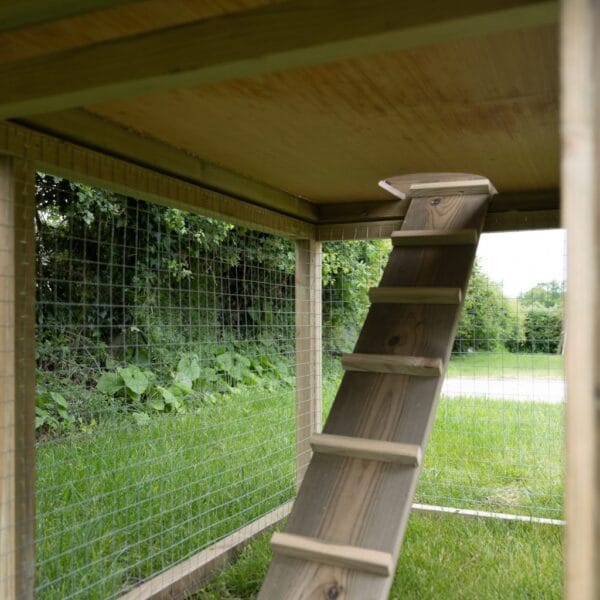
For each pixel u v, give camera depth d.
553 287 4.05
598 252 0.73
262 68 1.22
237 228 5.46
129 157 2.22
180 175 2.50
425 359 2.01
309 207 3.53
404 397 1.98
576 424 0.74
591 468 0.73
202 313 5.12
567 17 0.75
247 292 5.50
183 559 2.82
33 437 1.83
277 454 4.25
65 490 3.27
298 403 3.66
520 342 4.24
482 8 1.03
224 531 3.15
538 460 4.18
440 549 3.01
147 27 1.39
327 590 1.63
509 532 3.25
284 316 5.86
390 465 1.83
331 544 1.68
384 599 1.59
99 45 1.31
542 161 2.60
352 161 2.62
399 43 1.11
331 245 7.42
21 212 1.79
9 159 1.76
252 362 6.37
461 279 2.34
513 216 3.22
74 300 4.43
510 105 1.89
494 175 2.87
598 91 0.74
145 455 3.86
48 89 1.37
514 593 2.56
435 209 2.85
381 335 2.18
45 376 4.46
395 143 2.33
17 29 1.37
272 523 3.33
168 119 2.06
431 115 1.99
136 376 5.12
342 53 1.15
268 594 1.66
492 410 4.84
